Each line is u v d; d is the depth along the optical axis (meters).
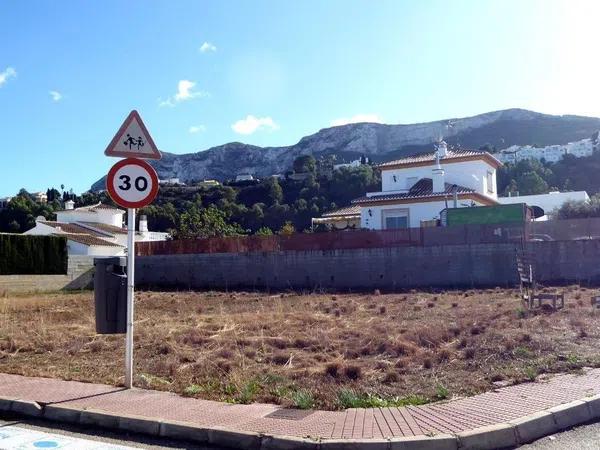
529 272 17.34
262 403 6.54
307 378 7.69
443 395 6.57
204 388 7.22
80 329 13.29
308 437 5.14
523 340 9.50
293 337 11.21
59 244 35.66
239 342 10.72
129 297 7.36
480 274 26.12
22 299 24.19
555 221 27.36
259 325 13.27
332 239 29.23
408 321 13.33
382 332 11.48
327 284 28.92
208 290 29.56
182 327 13.41
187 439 5.45
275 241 30.50
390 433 5.23
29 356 9.86
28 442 5.35
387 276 27.77
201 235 49.03
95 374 8.18
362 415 5.89
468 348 8.95
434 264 26.94
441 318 13.57
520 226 25.86
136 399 6.63
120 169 7.32
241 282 31.08
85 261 36.00
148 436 5.61
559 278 24.83
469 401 6.27
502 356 8.47
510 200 49.31
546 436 5.38
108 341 11.33
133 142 7.37
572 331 10.32
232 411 6.11
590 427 5.61
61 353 10.04
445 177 37.34
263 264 30.61
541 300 15.30
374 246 28.34
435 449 4.96
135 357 9.56
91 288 35.47
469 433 5.09
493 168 40.88
